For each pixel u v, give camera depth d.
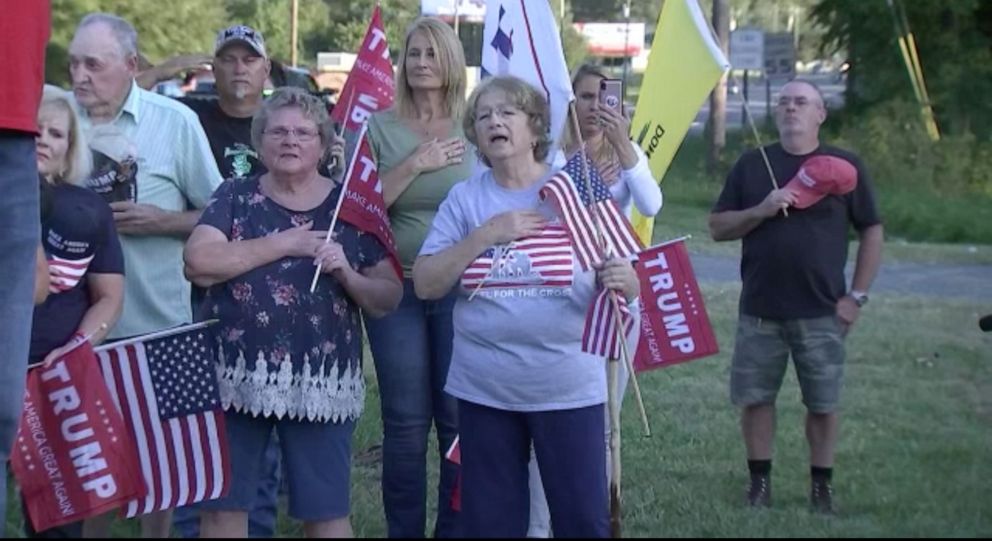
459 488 5.35
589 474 4.73
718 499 6.96
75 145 5.15
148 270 5.81
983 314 12.97
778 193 6.55
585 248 4.70
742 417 7.00
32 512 5.06
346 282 4.84
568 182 4.75
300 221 4.93
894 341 11.50
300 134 4.87
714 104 24.20
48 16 4.48
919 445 8.14
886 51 24.41
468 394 4.79
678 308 6.00
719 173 23.67
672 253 5.99
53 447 5.04
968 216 19.70
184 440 4.98
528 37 5.66
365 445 7.91
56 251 5.08
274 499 6.18
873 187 6.74
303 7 33.88
